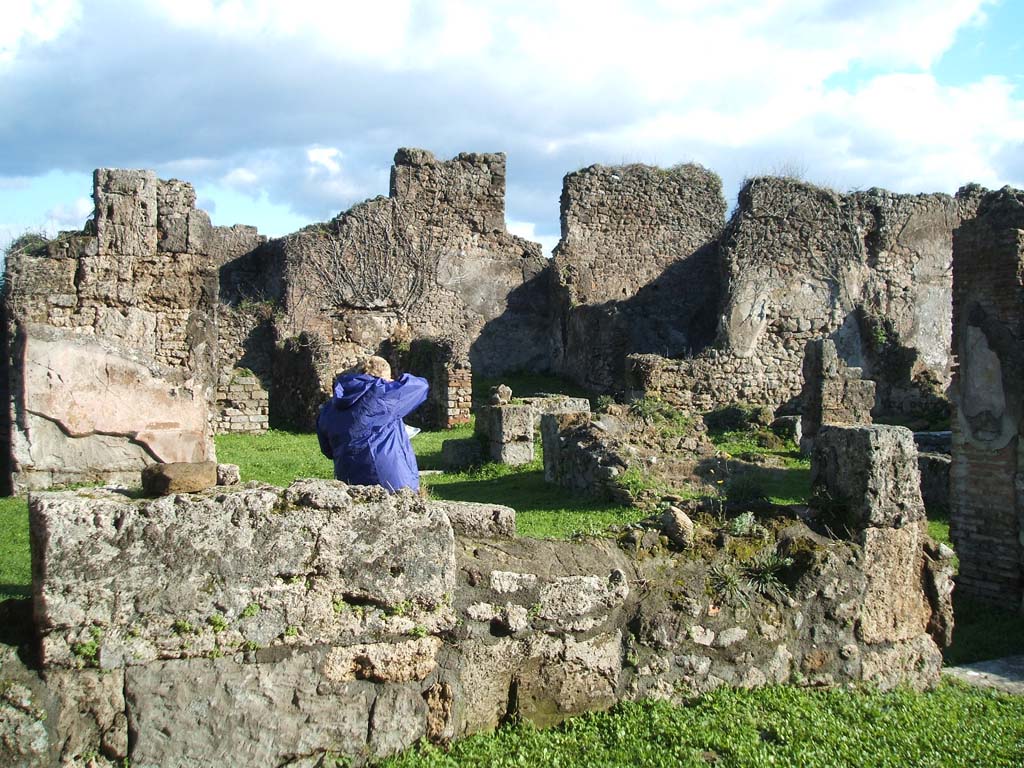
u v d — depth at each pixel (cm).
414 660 386
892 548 521
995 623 730
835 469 536
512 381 2750
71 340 1048
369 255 2741
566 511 1025
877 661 510
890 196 2667
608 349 2541
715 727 424
